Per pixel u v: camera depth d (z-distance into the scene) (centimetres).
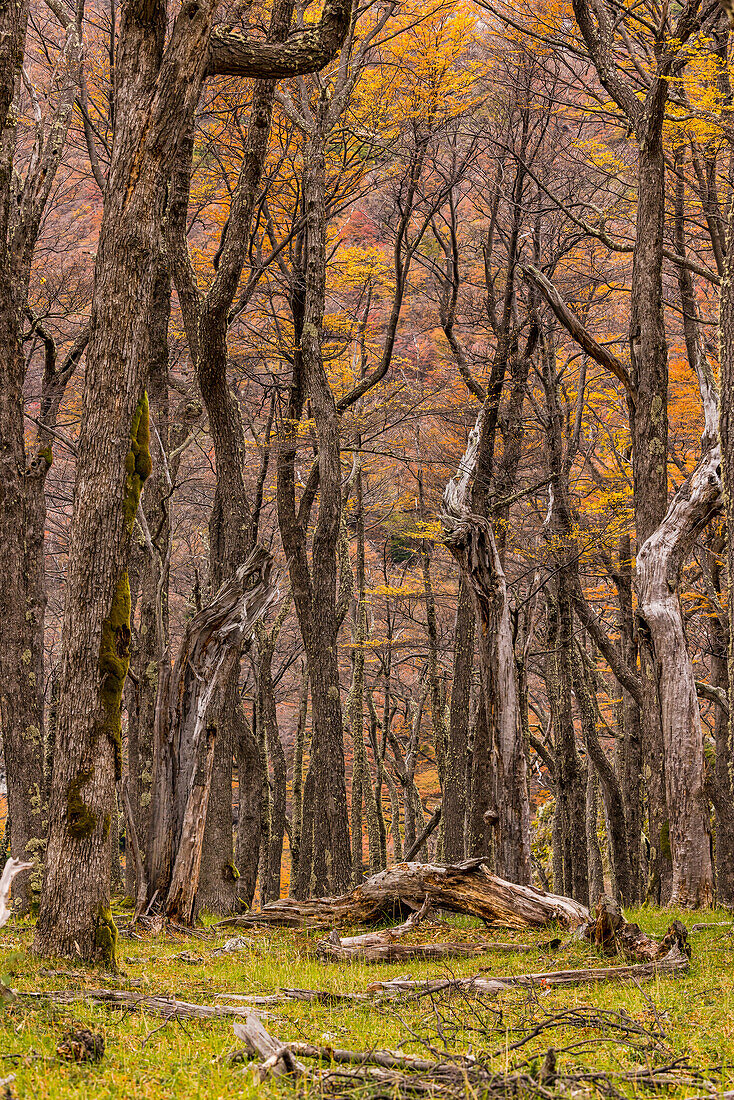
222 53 948
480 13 1891
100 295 852
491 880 1280
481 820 1972
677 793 1283
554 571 1927
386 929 1204
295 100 2008
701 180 1698
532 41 1816
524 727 1523
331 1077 431
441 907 1285
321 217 1875
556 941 1001
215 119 2028
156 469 1542
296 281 2055
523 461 2719
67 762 821
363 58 1902
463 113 2078
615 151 2145
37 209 1494
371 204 2861
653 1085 421
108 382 848
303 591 2095
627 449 2145
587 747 1983
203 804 1335
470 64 2058
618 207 2081
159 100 851
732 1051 496
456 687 2147
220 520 1756
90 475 844
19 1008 601
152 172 860
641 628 1359
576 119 2039
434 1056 480
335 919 1321
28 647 1324
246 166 1495
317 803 1864
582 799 2075
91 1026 574
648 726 1348
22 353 1351
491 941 1117
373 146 2095
